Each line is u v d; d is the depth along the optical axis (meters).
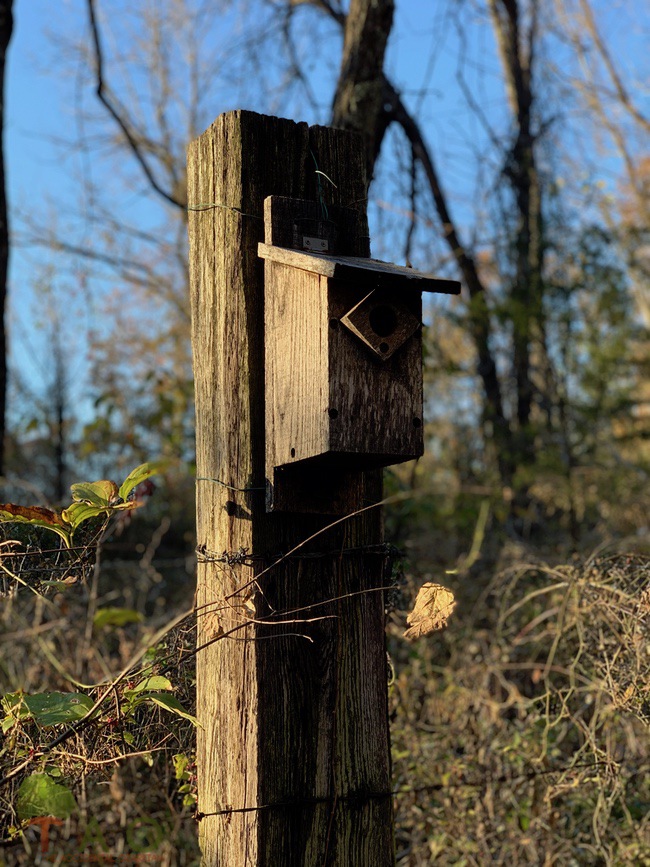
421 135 7.86
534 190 9.96
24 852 3.93
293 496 2.62
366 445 2.49
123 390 11.98
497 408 9.15
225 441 2.71
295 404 2.56
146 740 2.91
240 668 2.60
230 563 2.64
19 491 6.14
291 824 2.56
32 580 2.78
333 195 2.86
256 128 2.79
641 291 11.65
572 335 9.88
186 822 3.96
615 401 10.12
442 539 7.52
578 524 9.09
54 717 2.65
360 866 2.61
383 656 2.75
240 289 2.72
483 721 4.08
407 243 7.53
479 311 8.82
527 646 4.62
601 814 3.74
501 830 3.84
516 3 10.73
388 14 5.68
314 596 2.68
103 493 2.72
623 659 3.50
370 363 2.52
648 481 9.53
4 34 6.53
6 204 6.50
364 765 2.66
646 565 3.50
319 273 2.47
